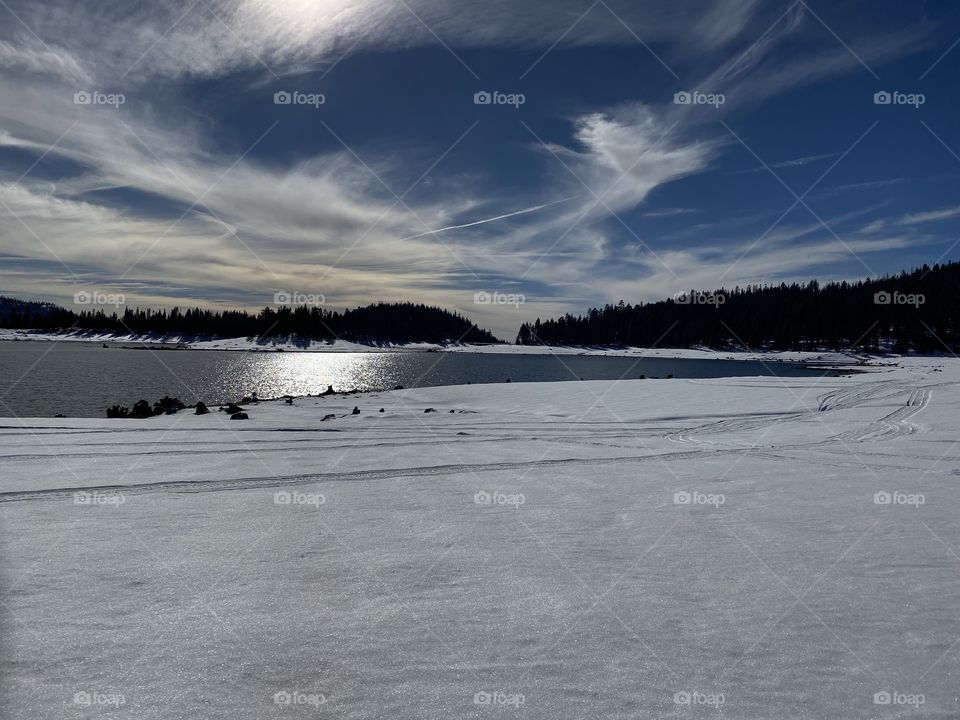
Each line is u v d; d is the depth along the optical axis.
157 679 3.20
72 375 51.12
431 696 3.10
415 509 7.44
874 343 122.69
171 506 7.40
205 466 10.56
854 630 3.98
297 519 6.82
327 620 4.00
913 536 6.32
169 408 26.50
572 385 33.84
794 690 3.21
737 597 4.55
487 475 10.12
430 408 25.33
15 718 2.81
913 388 30.98
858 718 2.95
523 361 109.12
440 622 4.01
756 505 7.83
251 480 9.34
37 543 5.64
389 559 5.36
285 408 26.12
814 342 130.50
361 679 3.26
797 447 14.13
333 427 18.59
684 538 6.19
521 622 4.04
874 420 19.55
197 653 3.50
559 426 19.22
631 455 12.73
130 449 12.70
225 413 24.19
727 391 30.25
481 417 22.09
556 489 8.89
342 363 92.88
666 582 4.86
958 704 3.10
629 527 6.64
